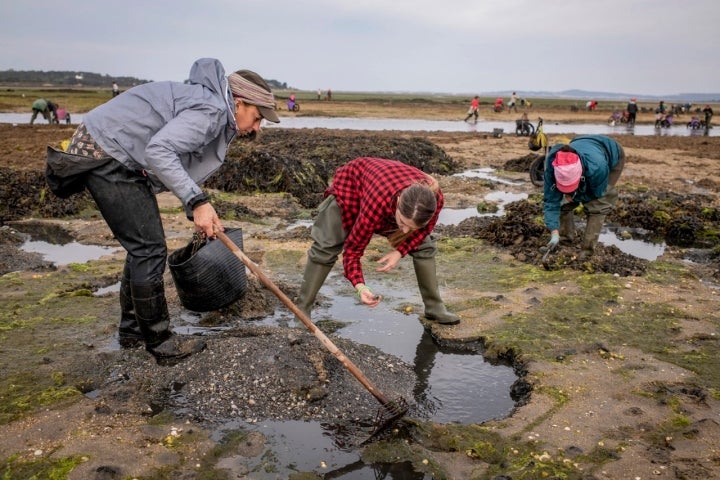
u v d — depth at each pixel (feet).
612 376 13.97
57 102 149.38
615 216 31.71
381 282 20.75
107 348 15.02
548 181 21.01
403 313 18.07
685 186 43.24
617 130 118.52
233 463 10.64
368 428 11.94
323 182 39.81
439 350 15.84
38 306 17.57
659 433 11.63
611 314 17.72
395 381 13.78
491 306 18.42
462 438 11.43
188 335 15.72
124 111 12.64
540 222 28.17
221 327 16.51
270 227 28.81
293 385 12.88
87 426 11.56
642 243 27.89
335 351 12.14
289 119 134.10
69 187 13.34
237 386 12.91
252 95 13.07
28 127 78.18
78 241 25.63
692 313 17.80
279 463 10.70
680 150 69.51
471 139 81.51
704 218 31.45
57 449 10.81
